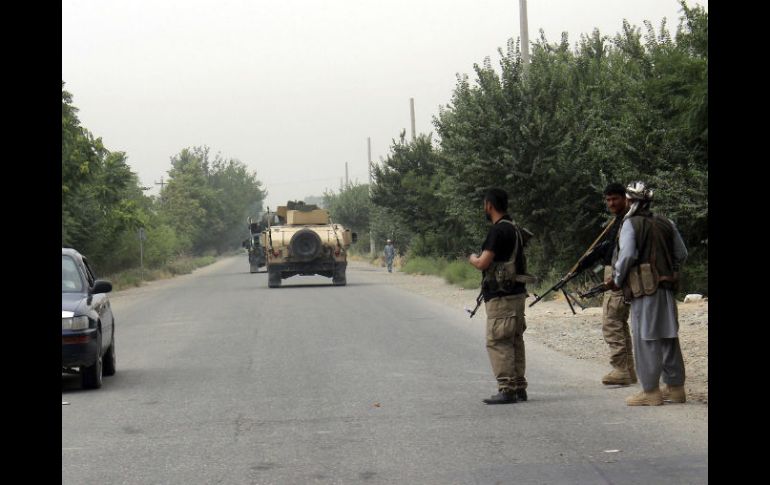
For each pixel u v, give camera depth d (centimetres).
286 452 793
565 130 2514
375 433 861
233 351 1557
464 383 1152
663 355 948
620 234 944
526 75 2617
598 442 790
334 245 3603
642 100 1938
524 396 1005
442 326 1889
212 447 823
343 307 2445
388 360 1380
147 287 4319
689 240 1911
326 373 1262
